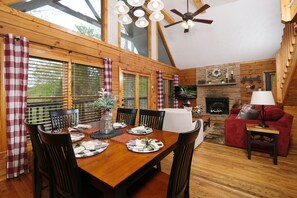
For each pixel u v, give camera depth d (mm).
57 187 1241
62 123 2324
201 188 2027
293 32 2531
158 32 6309
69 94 3145
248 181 2176
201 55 6566
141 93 5418
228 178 2256
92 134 1825
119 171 1012
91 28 3793
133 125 2350
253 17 4652
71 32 3223
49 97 2830
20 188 2047
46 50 2818
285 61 3287
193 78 7453
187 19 3523
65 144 979
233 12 4707
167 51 6859
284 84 3695
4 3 2355
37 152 1485
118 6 2029
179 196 1174
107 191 942
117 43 4371
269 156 2965
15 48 2309
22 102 2348
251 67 6109
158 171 1559
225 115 6559
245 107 3957
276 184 2096
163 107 6594
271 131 2637
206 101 7098
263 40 5195
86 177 1061
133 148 1367
